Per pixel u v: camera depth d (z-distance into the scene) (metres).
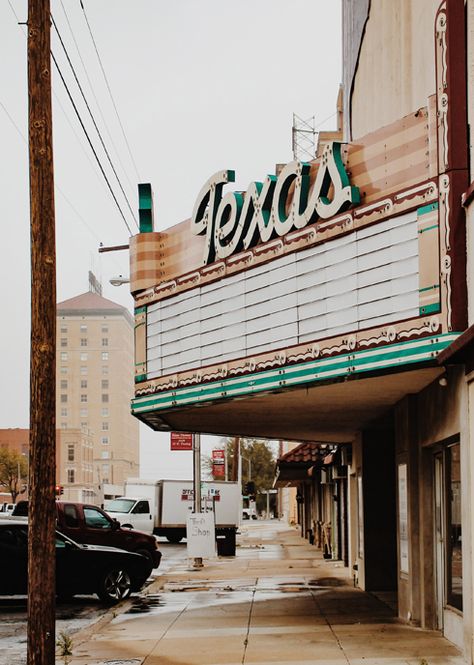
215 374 16.03
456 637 12.84
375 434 20.81
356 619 16.00
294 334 14.15
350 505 24.70
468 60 11.39
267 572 26.47
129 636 14.66
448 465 13.46
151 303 18.06
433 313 11.55
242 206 15.73
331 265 13.46
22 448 153.75
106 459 188.62
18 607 19.22
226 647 13.41
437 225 11.59
